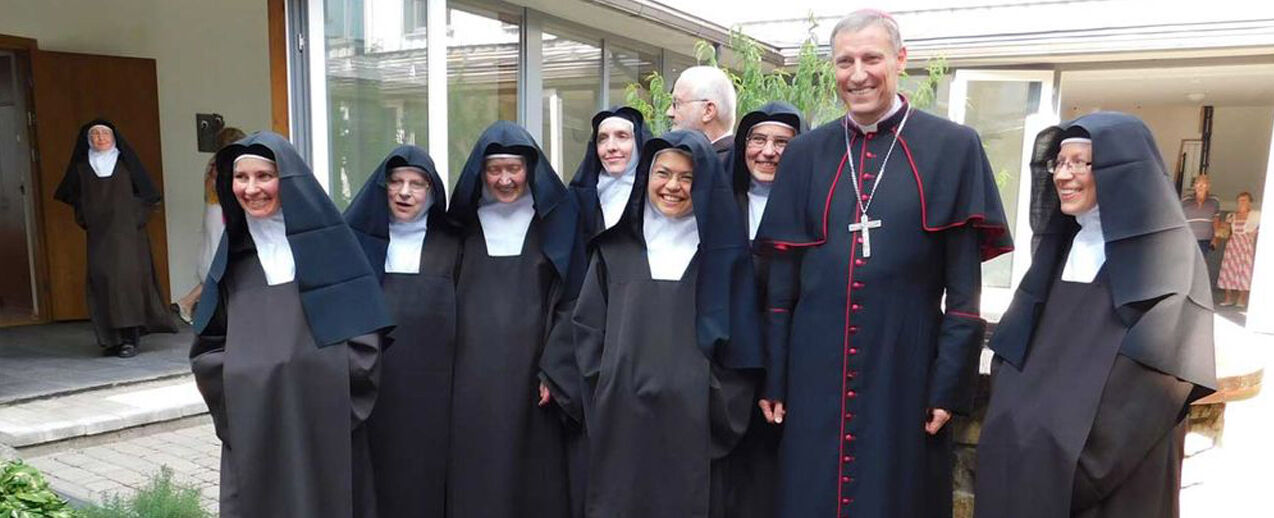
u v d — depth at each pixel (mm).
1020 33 8219
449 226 2695
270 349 2248
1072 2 8875
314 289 2273
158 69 7613
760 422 2494
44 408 4785
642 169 2459
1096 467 1909
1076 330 1996
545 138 7023
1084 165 1963
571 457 2678
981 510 2094
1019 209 9008
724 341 2354
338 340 2273
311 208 2277
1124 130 1918
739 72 7668
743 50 5289
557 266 2602
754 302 2404
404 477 2576
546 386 2584
